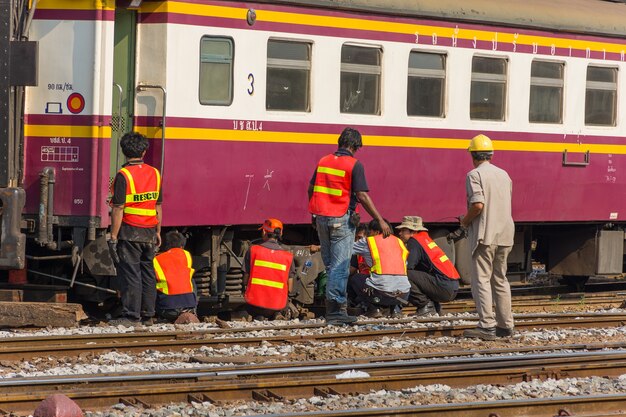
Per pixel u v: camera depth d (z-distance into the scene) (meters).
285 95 51.72
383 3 54.31
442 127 57.56
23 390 31.80
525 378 35.72
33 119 47.03
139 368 35.59
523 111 61.03
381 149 55.19
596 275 67.94
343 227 46.47
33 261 48.88
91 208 46.50
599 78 64.94
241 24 49.72
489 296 43.72
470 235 43.41
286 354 39.09
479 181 42.78
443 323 48.47
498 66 59.94
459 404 30.48
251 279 49.06
